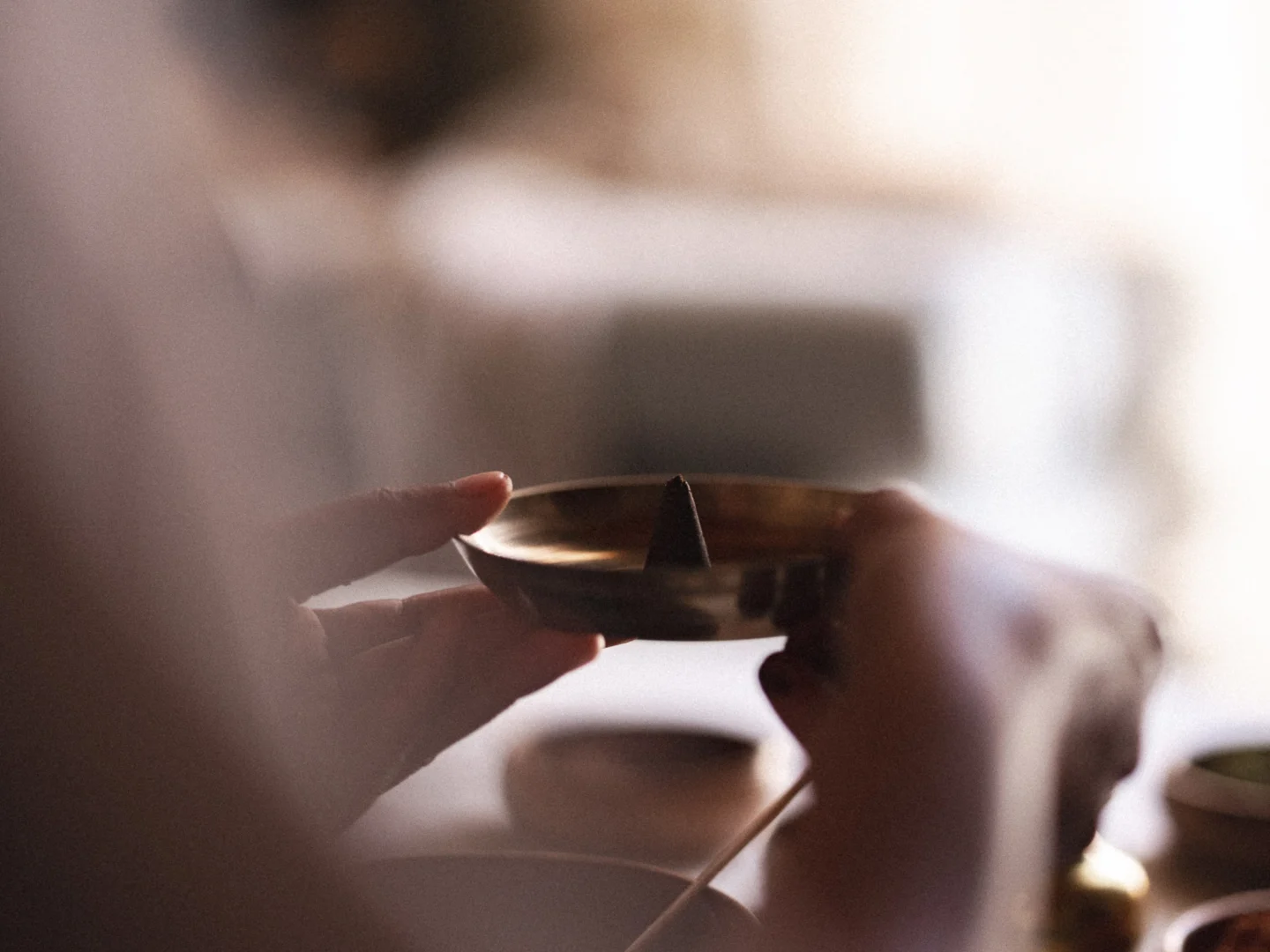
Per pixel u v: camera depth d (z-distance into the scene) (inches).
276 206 93.0
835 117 126.4
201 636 17.5
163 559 17.4
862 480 90.5
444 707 26.1
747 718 31.5
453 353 87.8
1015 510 91.2
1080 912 22.9
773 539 25.5
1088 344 100.8
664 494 23.8
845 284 93.0
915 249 100.3
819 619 23.6
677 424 90.4
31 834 16.9
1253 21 120.0
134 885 17.1
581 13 119.5
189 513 17.7
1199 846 26.5
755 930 21.0
